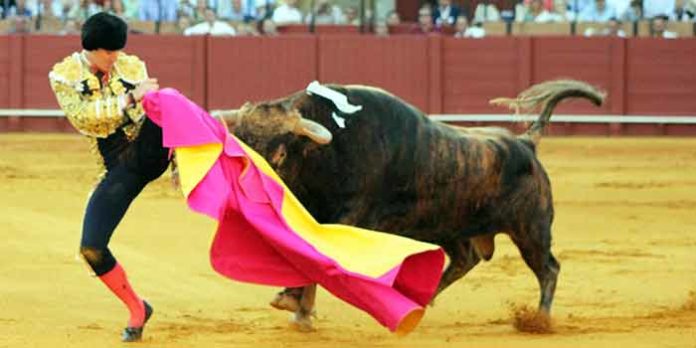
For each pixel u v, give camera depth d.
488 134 15.66
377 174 14.54
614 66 42.56
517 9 44.00
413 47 42.56
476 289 18.47
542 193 15.91
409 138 14.77
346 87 14.64
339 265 13.10
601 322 16.11
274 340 14.20
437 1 46.56
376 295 13.00
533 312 15.66
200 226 23.39
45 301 16.25
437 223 15.30
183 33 42.59
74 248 19.73
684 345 14.48
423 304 13.56
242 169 13.38
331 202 14.45
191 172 13.03
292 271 13.52
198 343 13.88
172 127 13.04
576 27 43.09
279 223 13.31
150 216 24.47
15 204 25.53
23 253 19.08
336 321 15.78
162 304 16.50
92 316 15.57
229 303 16.70
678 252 22.28
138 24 42.59
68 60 12.99
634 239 23.70
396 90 42.59
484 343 14.42
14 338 14.09
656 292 18.48
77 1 43.31
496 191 15.48
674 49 42.50
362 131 14.41
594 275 19.86
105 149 13.26
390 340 14.48
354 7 46.59
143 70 13.23
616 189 30.61
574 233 24.33
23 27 42.66
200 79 42.12
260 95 42.28
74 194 27.70
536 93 16.47
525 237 15.88
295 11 44.38
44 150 37.03
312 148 14.13
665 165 35.31
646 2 43.88
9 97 42.06
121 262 19.03
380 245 13.34
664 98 42.53
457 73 42.59
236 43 42.22
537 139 16.33
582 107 42.69
